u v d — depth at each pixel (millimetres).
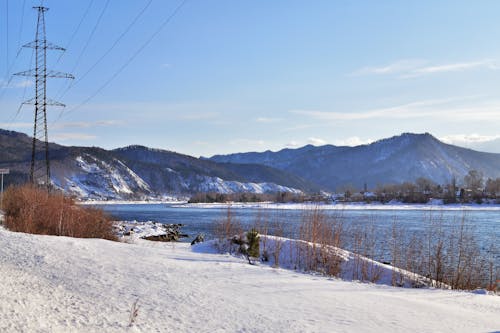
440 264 16641
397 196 141250
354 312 8094
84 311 6859
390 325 7285
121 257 13102
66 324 6000
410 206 124938
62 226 22203
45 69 41688
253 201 171375
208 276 11250
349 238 26922
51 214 22812
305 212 19812
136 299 8070
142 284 9508
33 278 9000
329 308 8328
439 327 7336
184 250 18828
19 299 6918
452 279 16109
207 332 6379
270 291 9773
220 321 7008
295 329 6742
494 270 19812
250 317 7352
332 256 16734
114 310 7152
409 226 49969
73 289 8438
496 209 108125
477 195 127125
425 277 15938
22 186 34312
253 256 18000
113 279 9789
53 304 7031
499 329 7398
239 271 12586
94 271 10523
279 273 12938
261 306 8203
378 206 126000
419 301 9766
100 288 8766
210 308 7809
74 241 15414
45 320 6004
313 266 16500
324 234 18375
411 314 8203
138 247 16547
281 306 8297
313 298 9227
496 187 133125
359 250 23562
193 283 10086
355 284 12281
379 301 9352
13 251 12086
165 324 6613
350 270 16156
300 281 11680
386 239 32688
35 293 7590
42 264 10727
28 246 13039
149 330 6223
